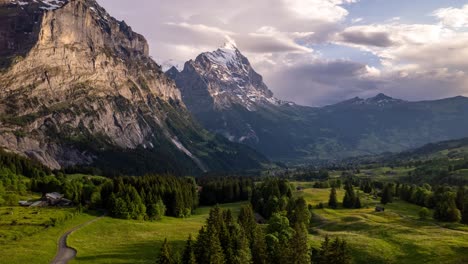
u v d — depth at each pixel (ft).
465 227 482.69
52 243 358.64
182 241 401.70
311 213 566.77
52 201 538.06
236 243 325.21
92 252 345.92
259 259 325.01
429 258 362.74
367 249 394.11
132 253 352.28
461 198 590.14
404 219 531.50
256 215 566.36
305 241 344.49
